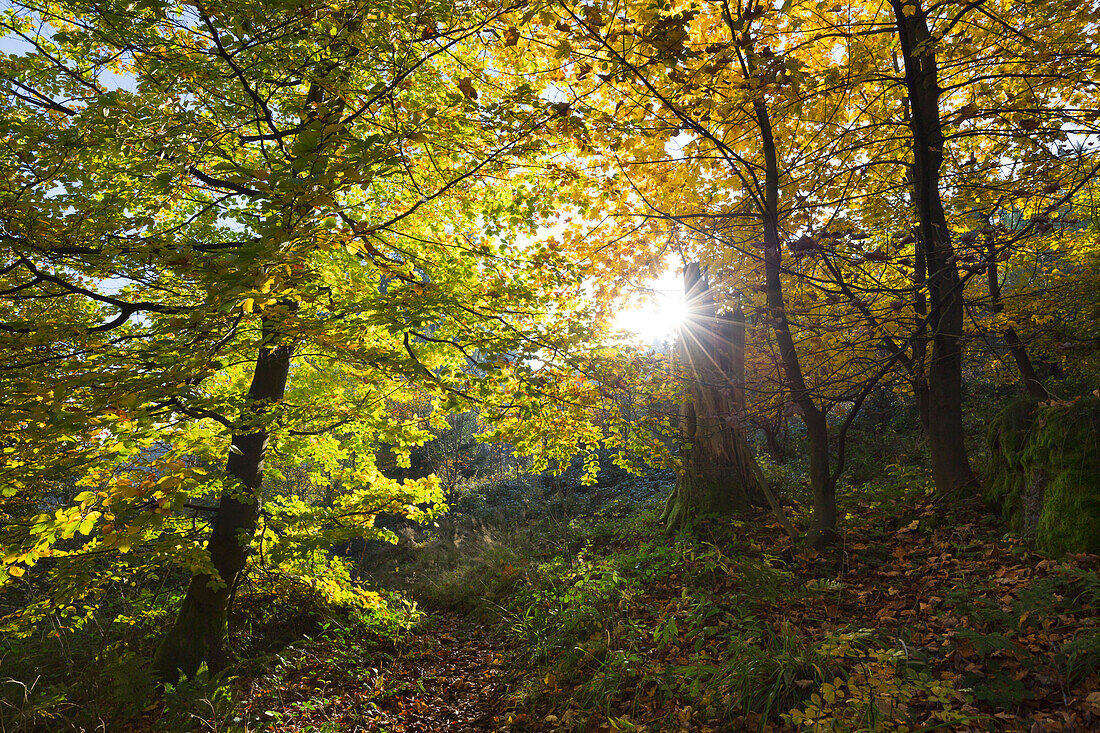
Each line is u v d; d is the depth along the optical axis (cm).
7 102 479
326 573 852
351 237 424
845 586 539
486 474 1870
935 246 527
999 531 555
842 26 591
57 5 530
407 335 632
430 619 868
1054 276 824
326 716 579
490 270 618
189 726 530
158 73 472
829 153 673
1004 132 642
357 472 870
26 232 426
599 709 469
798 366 644
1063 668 336
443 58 579
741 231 739
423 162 572
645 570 730
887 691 329
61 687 572
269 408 624
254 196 525
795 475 1068
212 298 361
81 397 393
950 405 691
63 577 562
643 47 500
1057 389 970
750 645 462
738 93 588
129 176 502
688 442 883
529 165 572
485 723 547
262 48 460
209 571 603
